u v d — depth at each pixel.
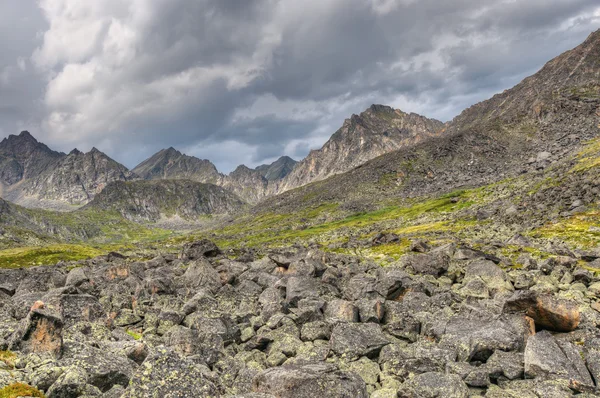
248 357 28.59
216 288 54.31
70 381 16.47
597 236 88.88
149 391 14.48
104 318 35.78
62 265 129.75
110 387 18.80
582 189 130.50
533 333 27.02
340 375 19.22
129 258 145.50
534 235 103.00
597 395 18.97
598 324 30.56
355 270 63.66
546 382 20.16
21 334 21.73
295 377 18.36
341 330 28.36
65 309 34.06
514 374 21.73
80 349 22.31
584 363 21.70
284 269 63.28
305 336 30.52
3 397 14.68
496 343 24.77
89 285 53.75
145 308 42.41
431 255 68.44
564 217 114.62
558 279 55.84
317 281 50.12
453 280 62.69
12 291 55.97
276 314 34.84
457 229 138.75
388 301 38.25
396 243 130.00
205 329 31.75
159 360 15.70
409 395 19.42
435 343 28.38
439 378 20.28
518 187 194.62
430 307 38.97
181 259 95.56
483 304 37.03
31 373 17.55
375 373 23.64
